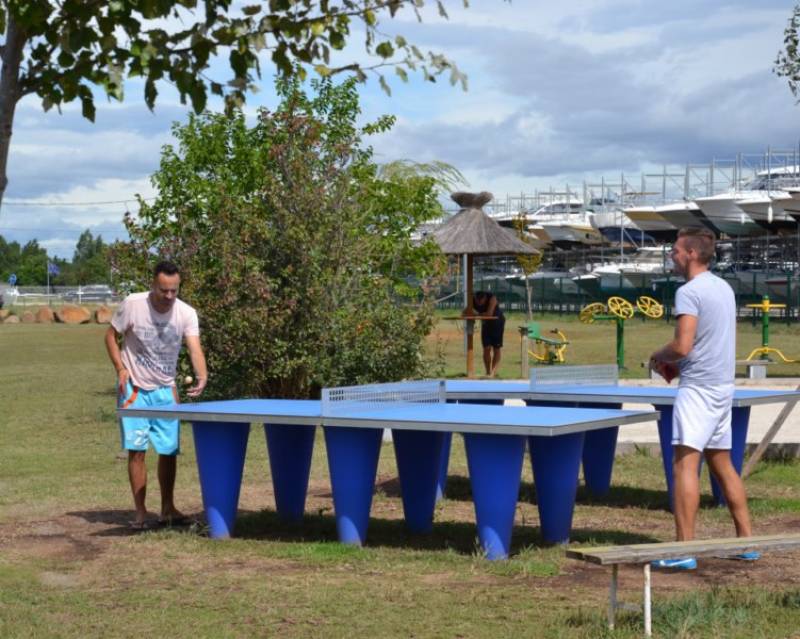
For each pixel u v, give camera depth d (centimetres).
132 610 622
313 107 1861
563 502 798
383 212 1948
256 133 1792
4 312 6162
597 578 690
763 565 725
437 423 710
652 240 8512
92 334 4797
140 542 824
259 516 935
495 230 2464
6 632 576
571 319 5950
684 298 695
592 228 9475
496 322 2444
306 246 1598
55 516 945
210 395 1647
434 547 808
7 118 462
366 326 1645
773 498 1003
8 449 1423
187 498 1038
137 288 1714
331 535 863
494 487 736
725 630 549
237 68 481
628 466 1205
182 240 1669
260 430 1543
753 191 7256
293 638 559
